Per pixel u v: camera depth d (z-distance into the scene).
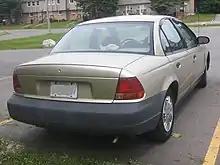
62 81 3.93
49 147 4.42
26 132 5.02
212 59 11.86
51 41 21.86
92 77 3.78
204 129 4.93
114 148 4.33
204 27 32.59
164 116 4.40
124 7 61.41
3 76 10.55
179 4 53.94
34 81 4.09
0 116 5.93
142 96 3.78
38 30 48.38
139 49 4.50
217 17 48.91
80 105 3.82
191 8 55.84
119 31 4.84
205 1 56.09
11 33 45.06
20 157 4.04
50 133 4.93
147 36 4.66
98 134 3.87
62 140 4.65
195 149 4.23
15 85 4.28
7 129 5.17
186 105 6.21
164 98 4.27
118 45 4.61
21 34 40.88
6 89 8.43
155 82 4.05
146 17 5.18
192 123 5.20
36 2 74.88
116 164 3.85
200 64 6.61
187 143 4.43
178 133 4.79
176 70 4.83
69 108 3.84
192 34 6.46
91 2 57.91
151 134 4.37
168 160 3.95
